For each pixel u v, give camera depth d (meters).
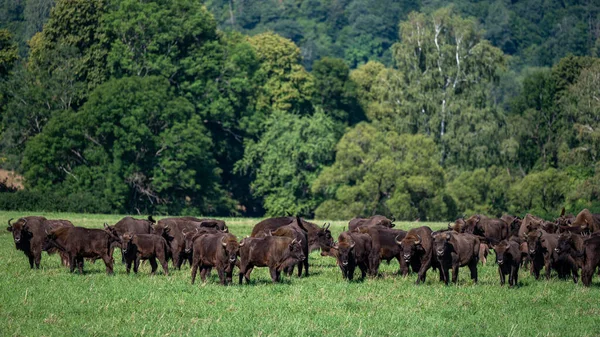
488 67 90.25
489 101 90.75
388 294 24.16
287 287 24.98
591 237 26.81
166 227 29.58
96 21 85.50
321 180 82.44
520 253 26.66
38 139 75.31
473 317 21.27
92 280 25.64
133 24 83.69
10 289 23.70
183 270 29.23
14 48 88.25
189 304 22.16
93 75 82.38
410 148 80.75
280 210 86.00
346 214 78.88
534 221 33.09
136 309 21.42
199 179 82.44
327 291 24.41
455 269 26.66
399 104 90.94
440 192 78.81
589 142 80.88
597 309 22.59
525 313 21.78
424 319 20.91
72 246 27.16
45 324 19.61
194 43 89.19
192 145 77.00
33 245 28.95
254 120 91.44
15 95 81.25
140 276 26.94
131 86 76.25
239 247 25.19
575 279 27.72
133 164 75.94
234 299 22.92
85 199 68.81
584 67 91.81
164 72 83.94
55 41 85.62
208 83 87.38
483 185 80.25
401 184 77.75
